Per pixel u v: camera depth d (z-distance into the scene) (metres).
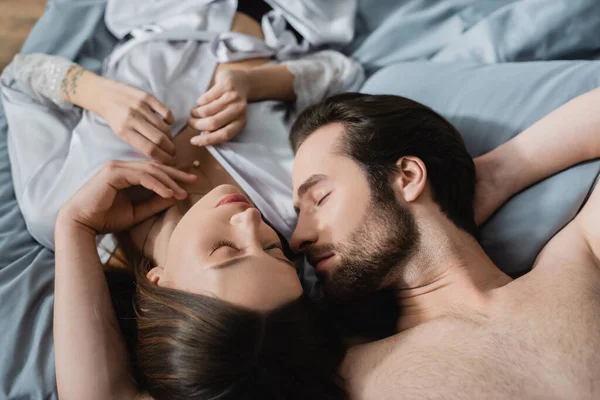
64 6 1.50
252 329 0.73
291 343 0.75
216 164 1.15
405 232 0.90
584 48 1.28
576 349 0.77
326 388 0.79
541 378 0.74
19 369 0.94
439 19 1.43
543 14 1.26
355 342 0.96
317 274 0.96
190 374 0.73
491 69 1.21
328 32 1.45
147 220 1.04
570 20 1.24
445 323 0.85
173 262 0.81
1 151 1.31
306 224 0.94
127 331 0.91
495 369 0.76
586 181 0.99
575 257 0.91
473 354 0.78
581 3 1.23
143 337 0.80
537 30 1.26
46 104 1.26
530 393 0.73
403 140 0.95
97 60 1.47
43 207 1.06
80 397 0.82
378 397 0.79
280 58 1.43
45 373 0.93
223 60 1.31
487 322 0.83
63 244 0.94
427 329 0.85
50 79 1.23
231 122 1.14
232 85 1.17
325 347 0.83
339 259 0.91
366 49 1.46
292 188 1.13
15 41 1.69
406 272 0.91
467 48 1.34
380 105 0.99
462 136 1.15
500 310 0.84
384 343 0.87
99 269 0.94
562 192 1.00
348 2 1.48
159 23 1.42
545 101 1.11
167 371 0.75
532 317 0.81
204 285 0.76
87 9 1.51
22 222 1.17
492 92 1.16
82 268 0.92
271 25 1.44
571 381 0.74
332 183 0.93
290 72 1.31
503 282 0.93
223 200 0.87
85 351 0.84
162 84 1.21
